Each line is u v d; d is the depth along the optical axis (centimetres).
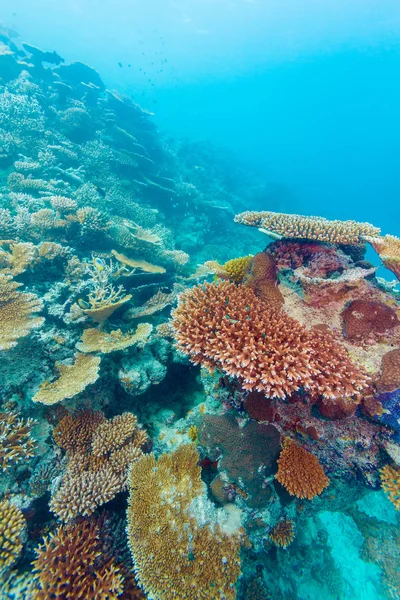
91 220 140
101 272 112
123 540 66
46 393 77
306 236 71
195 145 622
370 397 57
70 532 63
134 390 89
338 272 75
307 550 94
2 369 81
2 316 84
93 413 84
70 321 99
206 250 306
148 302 129
